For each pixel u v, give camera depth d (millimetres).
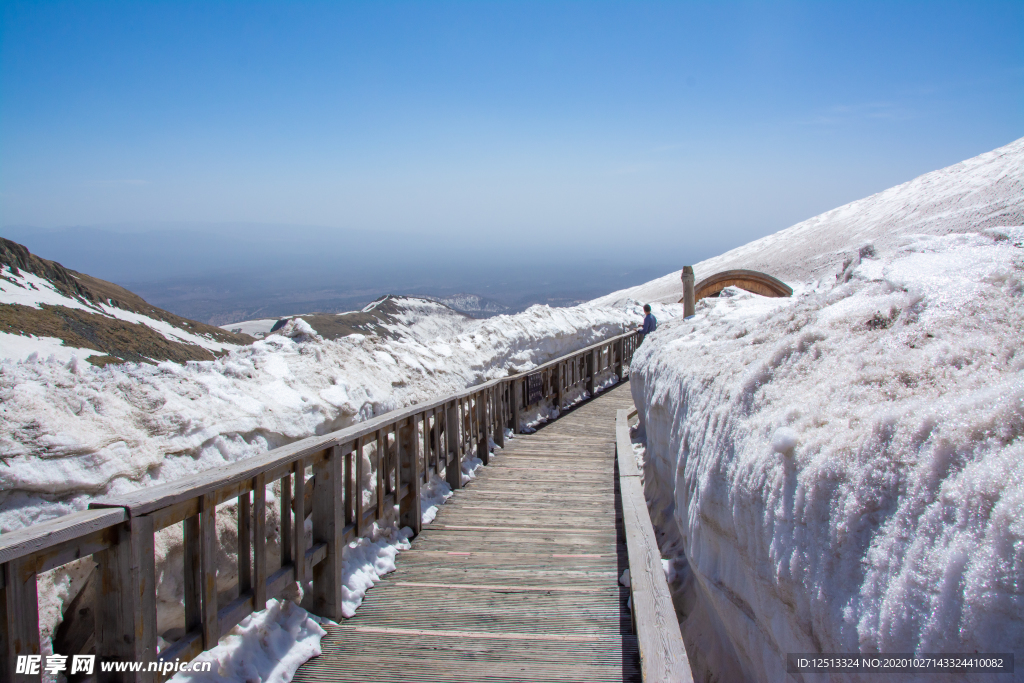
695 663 2830
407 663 2664
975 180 47594
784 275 44875
